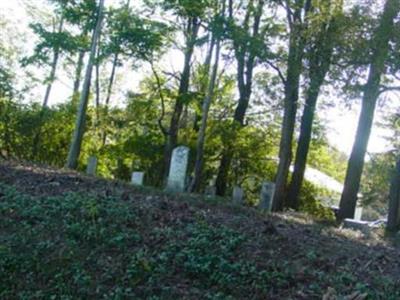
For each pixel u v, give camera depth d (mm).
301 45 21922
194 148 30188
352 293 9016
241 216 13859
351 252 12031
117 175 32500
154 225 11531
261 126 32531
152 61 29062
